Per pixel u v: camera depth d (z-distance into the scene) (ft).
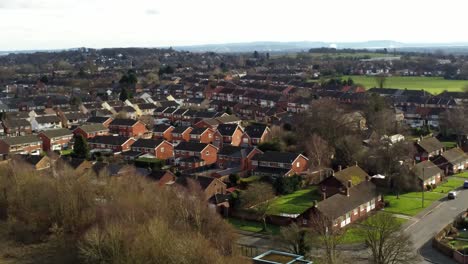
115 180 321.52
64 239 280.10
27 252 272.72
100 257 230.89
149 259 215.51
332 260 227.40
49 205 297.74
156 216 243.60
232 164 422.41
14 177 327.26
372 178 372.17
